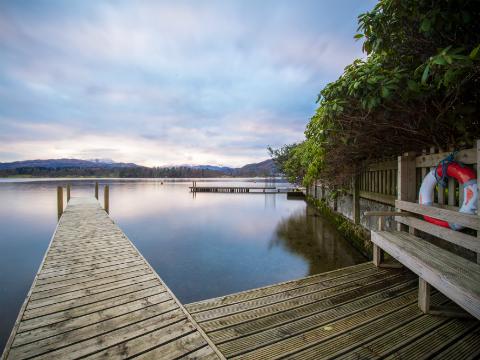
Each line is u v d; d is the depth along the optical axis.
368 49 2.71
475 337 1.89
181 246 7.52
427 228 2.88
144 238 8.52
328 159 5.84
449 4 2.03
